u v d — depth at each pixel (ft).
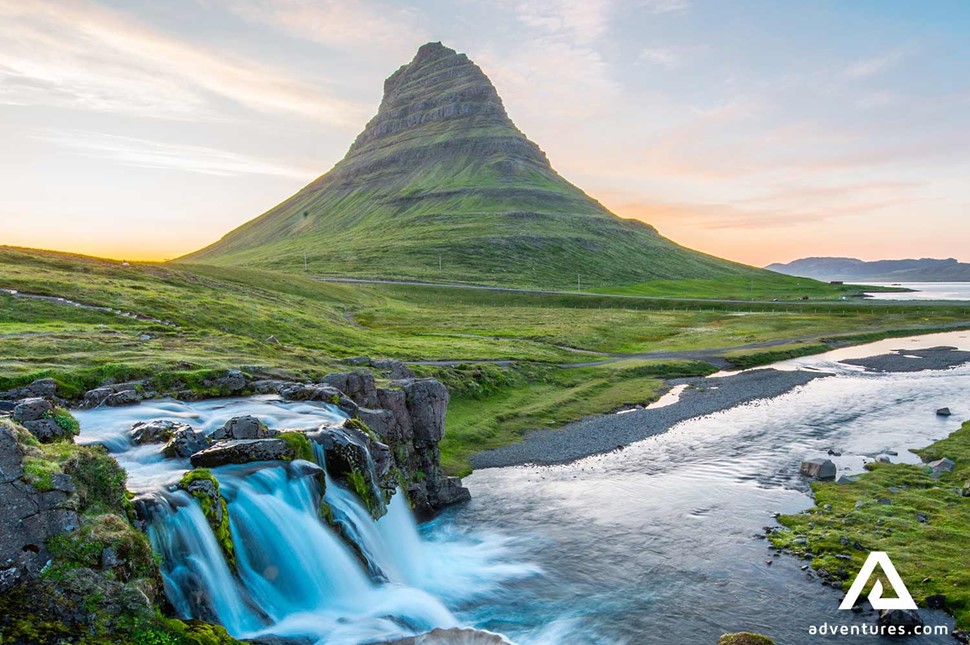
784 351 366.22
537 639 82.74
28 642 48.14
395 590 90.58
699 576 98.78
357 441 108.06
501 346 362.94
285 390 136.56
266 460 93.56
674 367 317.22
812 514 120.47
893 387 264.31
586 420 217.56
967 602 85.35
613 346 408.05
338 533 92.17
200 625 60.85
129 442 101.19
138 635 54.03
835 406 226.79
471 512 132.16
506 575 102.06
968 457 152.66
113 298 277.23
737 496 134.41
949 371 305.94
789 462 157.99
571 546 112.78
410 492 133.08
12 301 238.68
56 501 57.21
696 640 81.76
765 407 228.84
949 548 101.71
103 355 157.89
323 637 74.69
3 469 55.21
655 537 114.62
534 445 185.26
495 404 231.30
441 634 73.97
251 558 79.36
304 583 82.58
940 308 619.67
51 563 54.29
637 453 172.45
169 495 74.69
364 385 142.10
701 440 183.52
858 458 159.33
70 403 125.49
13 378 125.39
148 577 60.34
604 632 84.12
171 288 355.97
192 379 141.28
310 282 614.75
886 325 504.84
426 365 256.32
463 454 176.55
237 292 420.36
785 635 81.87
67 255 394.32
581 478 152.56
